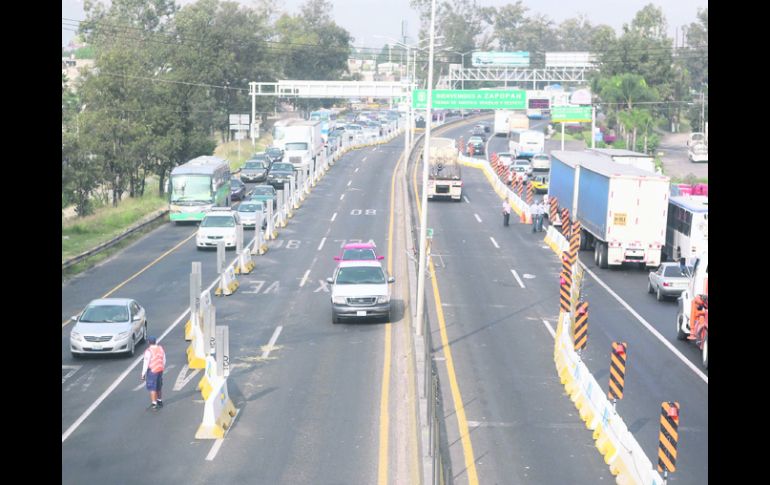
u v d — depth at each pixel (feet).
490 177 294.25
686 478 65.67
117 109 242.37
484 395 85.97
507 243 178.40
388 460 69.72
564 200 190.29
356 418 79.41
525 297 130.72
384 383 89.86
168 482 64.95
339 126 463.83
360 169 318.04
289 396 85.81
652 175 150.10
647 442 72.95
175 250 170.71
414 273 138.62
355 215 214.48
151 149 245.86
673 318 119.14
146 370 81.05
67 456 69.77
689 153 401.49
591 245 173.17
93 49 547.90
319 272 149.28
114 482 64.75
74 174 203.51
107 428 76.38
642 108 449.48
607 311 122.93
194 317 104.78
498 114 475.31
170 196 203.10
